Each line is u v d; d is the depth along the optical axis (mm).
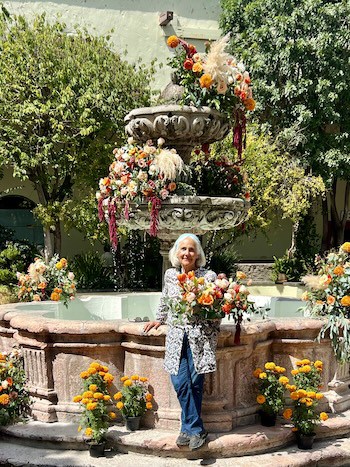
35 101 10609
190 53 5020
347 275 4188
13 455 3838
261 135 12242
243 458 3760
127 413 3953
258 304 6379
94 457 3770
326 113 12992
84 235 13227
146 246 12289
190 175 5020
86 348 4191
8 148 10914
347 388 4676
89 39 12227
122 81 11773
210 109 4965
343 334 4281
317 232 16984
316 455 3838
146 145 4938
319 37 12672
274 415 4082
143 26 14547
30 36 11227
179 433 3885
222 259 12672
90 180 11375
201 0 14992
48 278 5578
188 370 3625
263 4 13703
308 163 13258
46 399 4289
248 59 13609
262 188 11484
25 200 14203
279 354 4363
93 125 11133
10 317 4723
